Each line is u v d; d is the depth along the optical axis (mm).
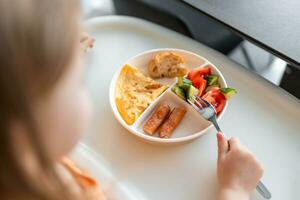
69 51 280
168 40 733
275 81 931
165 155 576
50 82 282
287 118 610
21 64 261
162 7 982
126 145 589
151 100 615
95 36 744
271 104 628
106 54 715
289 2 673
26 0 258
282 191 535
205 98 603
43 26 262
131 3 1010
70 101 322
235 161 533
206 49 711
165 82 657
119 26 758
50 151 313
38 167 308
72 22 279
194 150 581
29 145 294
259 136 592
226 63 686
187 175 556
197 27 974
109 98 620
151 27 752
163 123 594
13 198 313
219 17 663
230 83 661
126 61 672
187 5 696
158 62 649
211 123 580
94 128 610
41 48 264
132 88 633
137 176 556
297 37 624
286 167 558
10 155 288
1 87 263
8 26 252
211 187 542
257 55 1022
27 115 276
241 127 604
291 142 583
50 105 299
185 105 610
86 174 511
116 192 529
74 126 338
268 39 625
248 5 675
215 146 584
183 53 672
